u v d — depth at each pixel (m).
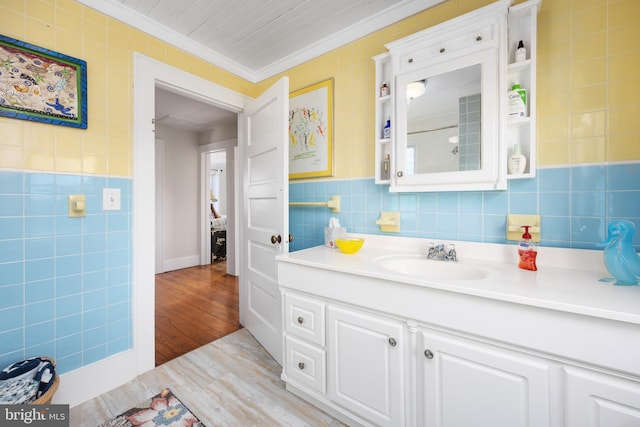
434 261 1.38
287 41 1.94
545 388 0.80
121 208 1.57
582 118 1.14
